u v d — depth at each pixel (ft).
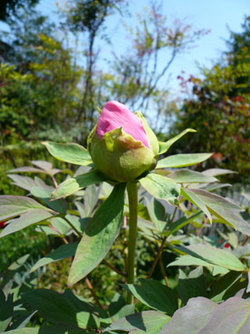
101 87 4.58
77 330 0.59
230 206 0.55
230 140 3.56
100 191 0.94
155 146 0.59
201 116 3.97
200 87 3.83
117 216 0.50
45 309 0.63
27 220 0.59
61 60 4.71
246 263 0.68
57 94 4.70
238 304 0.42
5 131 4.16
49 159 3.90
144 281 0.62
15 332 0.54
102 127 0.56
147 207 0.91
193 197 0.51
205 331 0.38
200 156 0.65
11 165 4.30
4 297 0.63
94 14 3.91
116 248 2.05
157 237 0.89
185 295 0.62
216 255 0.61
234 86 3.75
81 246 0.47
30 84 4.90
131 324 0.53
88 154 0.65
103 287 1.89
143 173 0.55
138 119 0.58
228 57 4.26
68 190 0.52
